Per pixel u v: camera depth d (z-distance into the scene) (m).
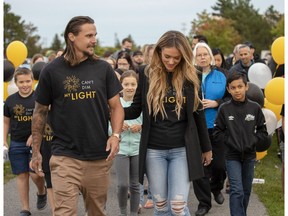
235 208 5.84
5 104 6.62
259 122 5.95
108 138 4.70
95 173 4.62
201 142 4.90
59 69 4.57
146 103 4.74
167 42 4.61
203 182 6.72
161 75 4.71
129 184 6.31
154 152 4.75
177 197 4.68
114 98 4.65
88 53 4.55
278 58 8.46
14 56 10.73
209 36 56.03
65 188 4.53
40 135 4.75
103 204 4.82
